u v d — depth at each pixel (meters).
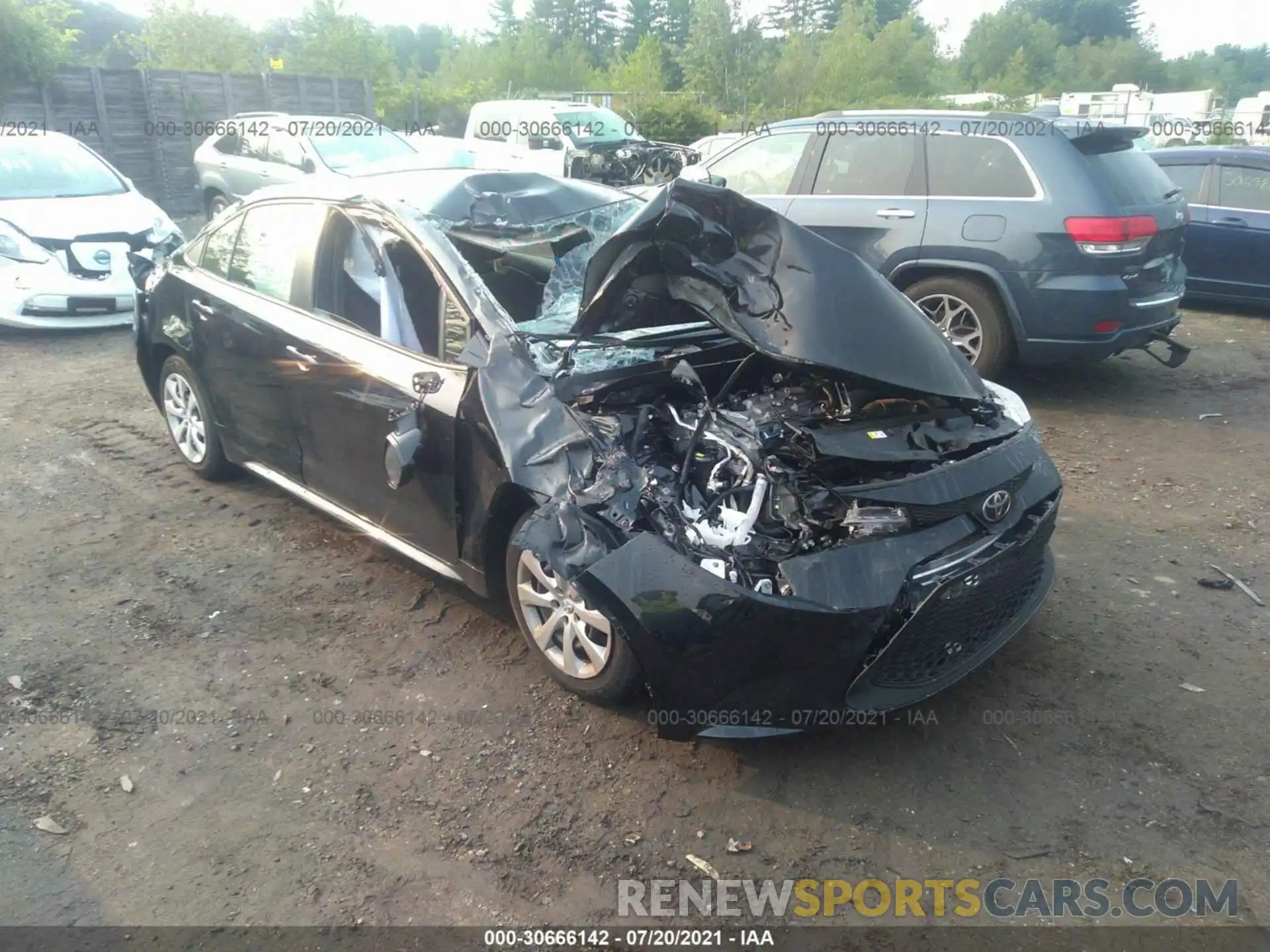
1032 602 3.78
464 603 4.39
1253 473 5.77
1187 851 2.96
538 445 3.41
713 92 32.47
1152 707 3.62
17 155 9.79
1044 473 3.73
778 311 3.68
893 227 6.98
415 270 4.10
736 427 3.42
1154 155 9.73
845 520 3.16
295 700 3.73
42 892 2.86
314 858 2.97
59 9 16.48
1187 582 4.53
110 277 9.01
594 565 3.11
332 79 20.94
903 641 3.14
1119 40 68.50
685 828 3.08
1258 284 9.24
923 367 3.73
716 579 3.00
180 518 5.28
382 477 4.19
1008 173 6.61
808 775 3.30
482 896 2.83
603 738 3.49
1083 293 6.38
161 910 2.79
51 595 4.50
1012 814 3.11
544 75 42.06
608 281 3.86
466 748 3.46
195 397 5.55
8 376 7.86
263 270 4.91
